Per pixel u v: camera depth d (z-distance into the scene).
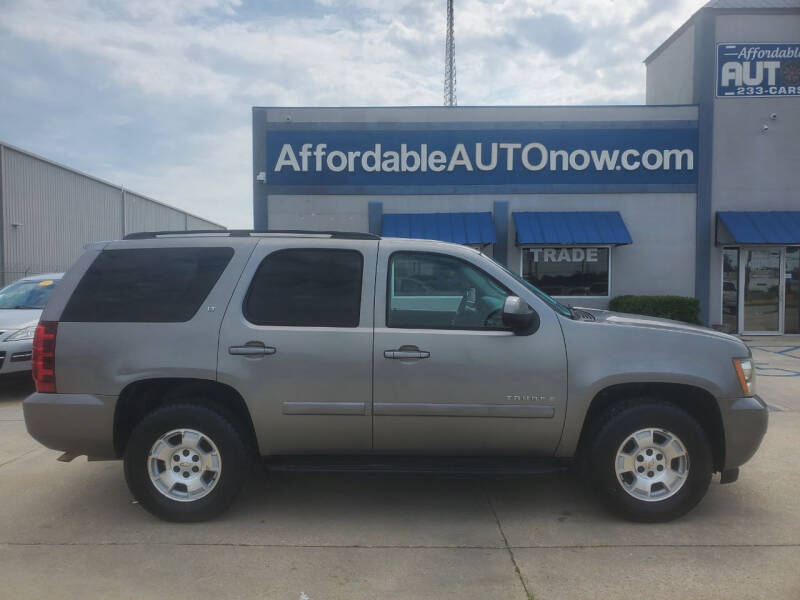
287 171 14.98
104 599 3.27
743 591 3.32
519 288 4.34
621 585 3.39
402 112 14.88
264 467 4.32
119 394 4.18
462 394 4.14
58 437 4.23
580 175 14.84
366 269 4.34
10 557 3.76
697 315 13.89
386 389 4.16
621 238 14.20
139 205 41.19
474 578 3.49
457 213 14.91
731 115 14.77
